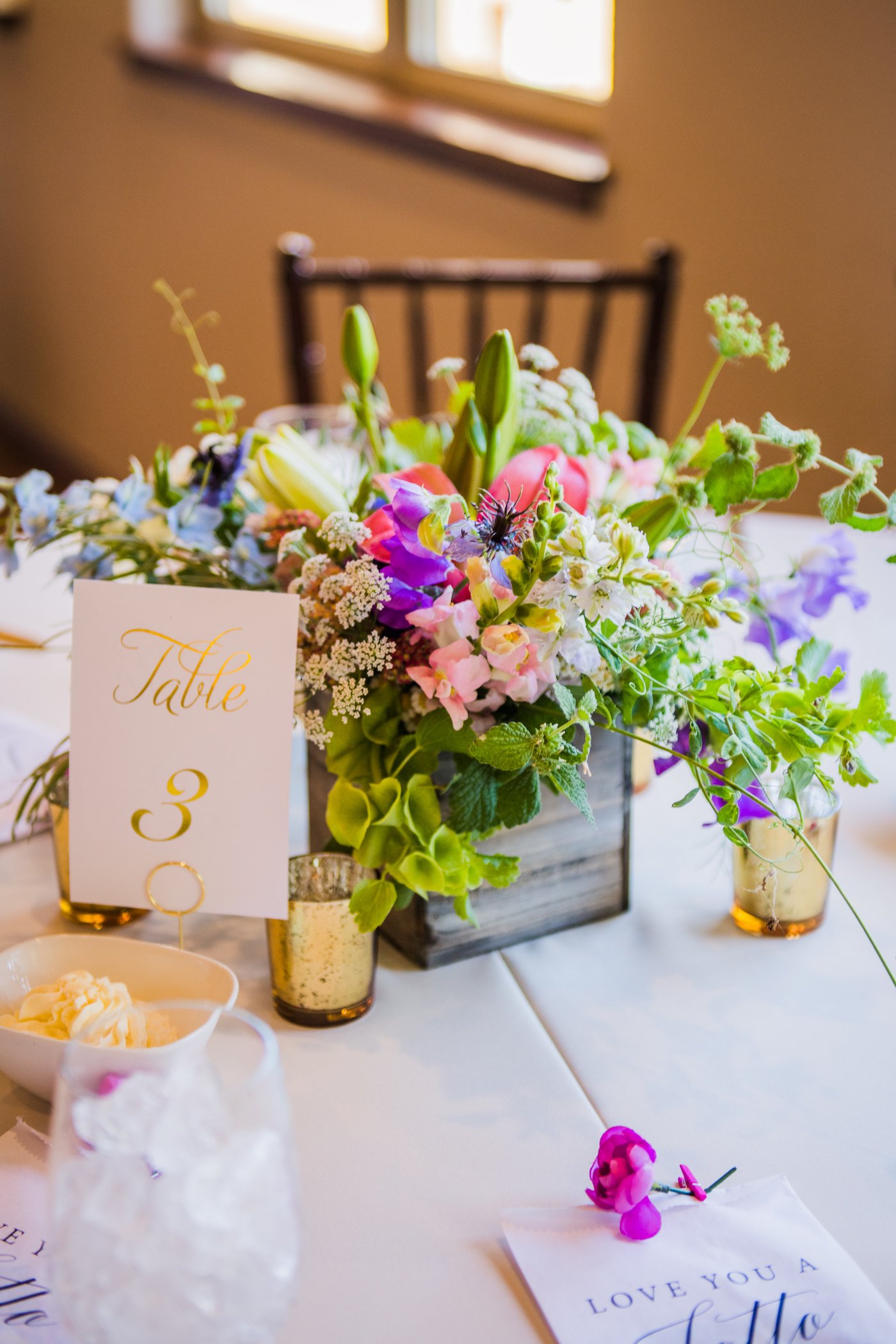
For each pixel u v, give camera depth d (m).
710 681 0.65
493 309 2.91
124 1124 0.35
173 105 3.48
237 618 0.64
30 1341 0.44
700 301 2.52
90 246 3.93
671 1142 0.57
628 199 2.59
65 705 1.08
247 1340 0.37
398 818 0.60
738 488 0.64
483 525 0.61
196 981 0.61
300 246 1.91
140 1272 0.35
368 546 0.64
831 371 2.34
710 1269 0.49
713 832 0.90
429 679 0.59
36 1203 0.52
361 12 3.23
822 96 2.22
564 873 0.75
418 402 1.97
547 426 0.75
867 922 0.77
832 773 0.71
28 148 4.02
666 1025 0.67
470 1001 0.69
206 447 0.81
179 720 0.66
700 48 2.38
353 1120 0.59
